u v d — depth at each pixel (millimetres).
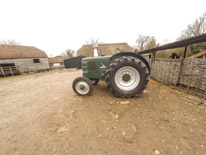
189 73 2279
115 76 1876
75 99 2143
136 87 1875
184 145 922
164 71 3070
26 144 1088
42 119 1540
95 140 1052
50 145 1042
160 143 959
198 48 5535
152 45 11273
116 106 1700
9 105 2207
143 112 1481
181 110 1488
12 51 11602
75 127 1274
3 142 1141
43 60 14297
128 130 1156
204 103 1658
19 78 7668
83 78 2078
